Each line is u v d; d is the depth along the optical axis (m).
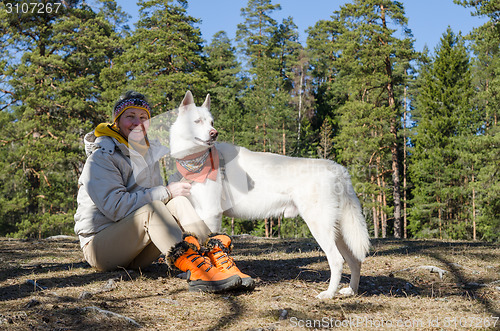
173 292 3.14
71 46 26.14
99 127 3.40
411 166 31.84
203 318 2.60
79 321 2.42
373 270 4.45
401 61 32.41
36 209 22.27
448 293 3.58
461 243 6.63
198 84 26.73
